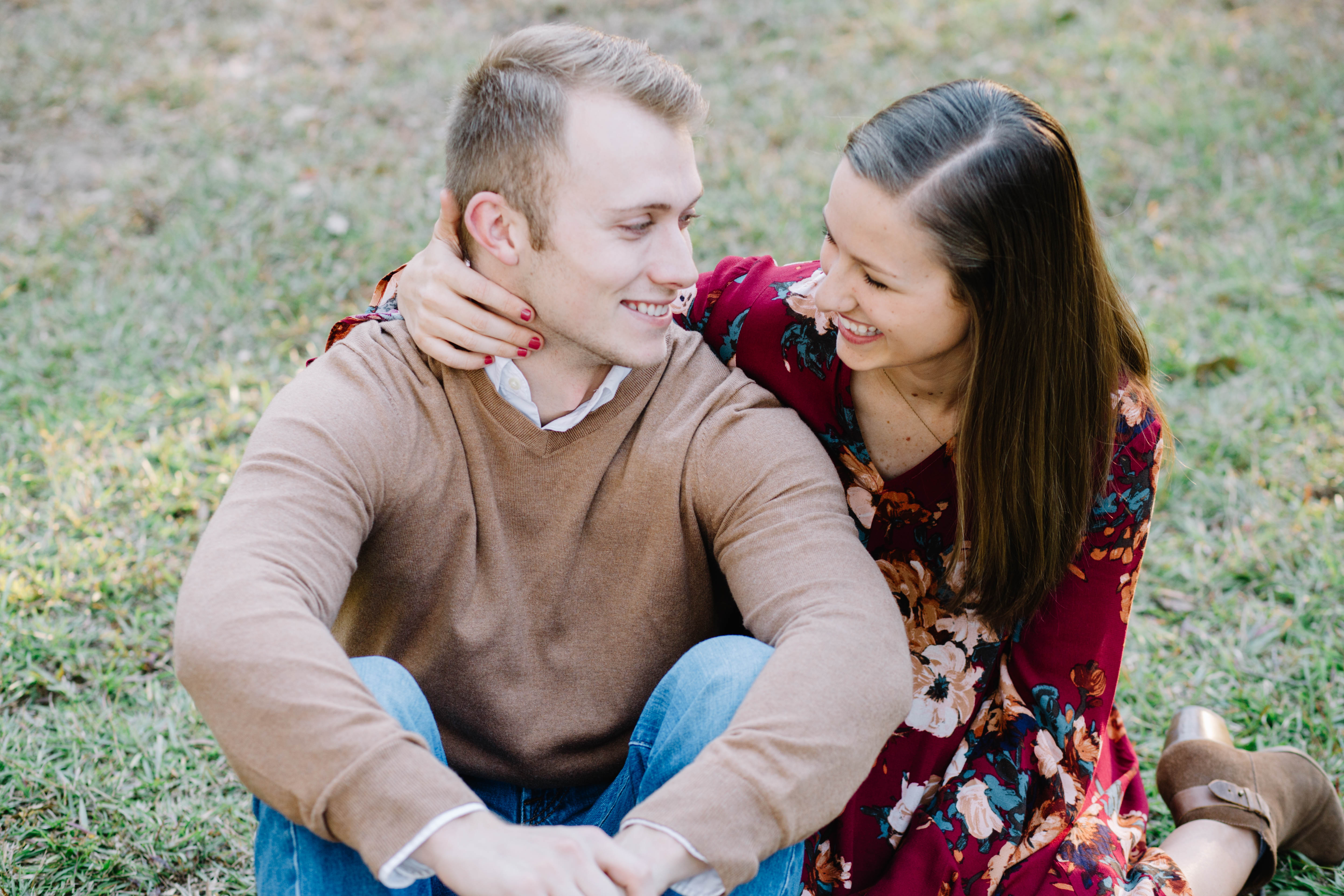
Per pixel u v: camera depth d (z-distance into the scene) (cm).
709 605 180
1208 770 208
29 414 331
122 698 247
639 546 172
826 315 177
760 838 139
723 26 561
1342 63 501
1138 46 525
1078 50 526
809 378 180
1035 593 173
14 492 300
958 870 174
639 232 160
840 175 158
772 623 158
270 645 137
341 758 133
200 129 473
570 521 170
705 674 157
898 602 188
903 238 152
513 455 168
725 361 189
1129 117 474
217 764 230
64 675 249
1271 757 213
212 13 567
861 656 150
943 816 177
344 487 155
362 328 175
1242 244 402
